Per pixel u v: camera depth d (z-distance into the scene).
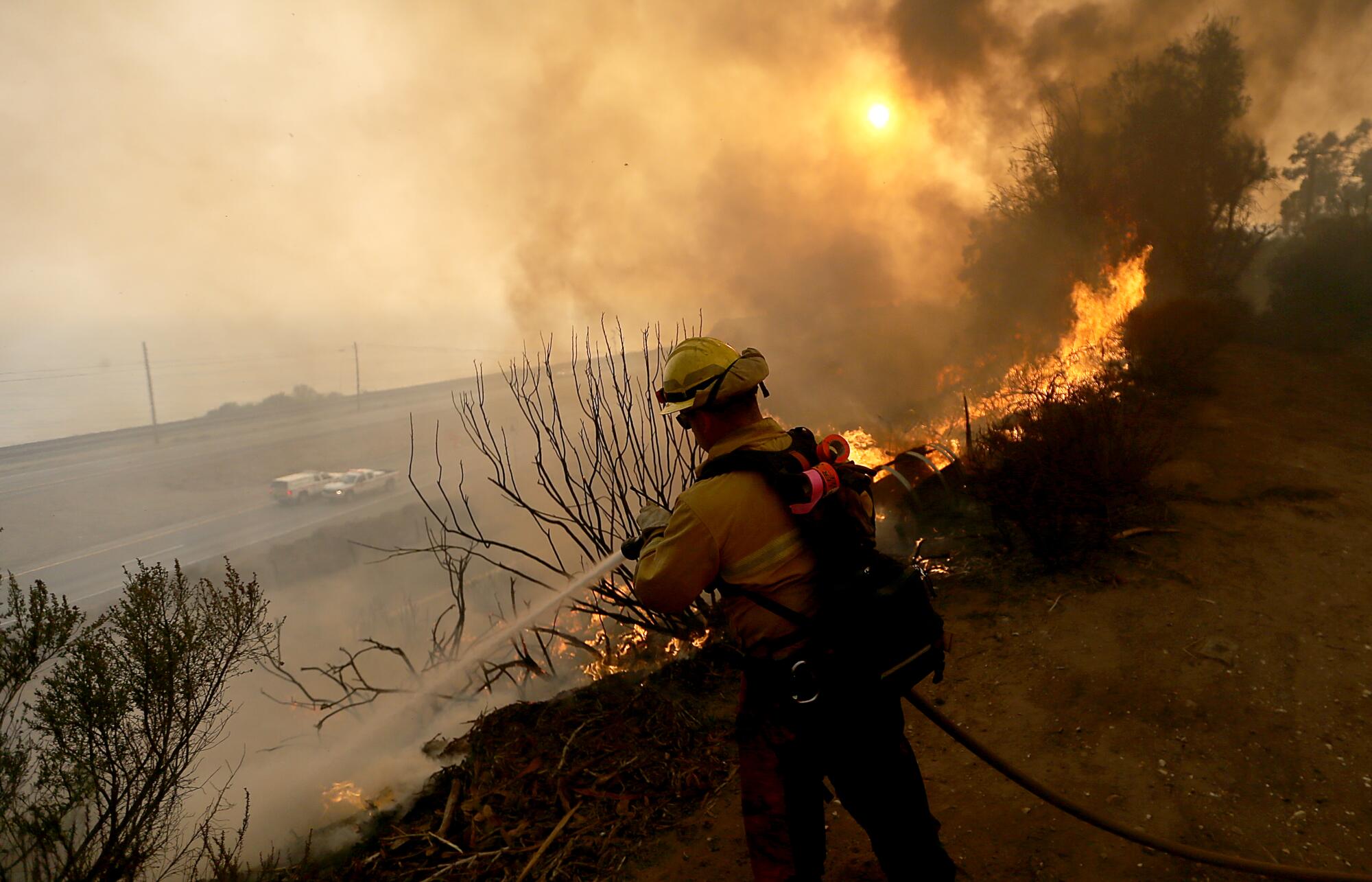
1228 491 6.03
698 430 2.09
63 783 2.50
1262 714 3.24
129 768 2.69
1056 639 4.03
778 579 1.91
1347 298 15.01
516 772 3.30
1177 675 3.57
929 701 3.71
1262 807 2.75
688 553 1.88
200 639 2.79
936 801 2.99
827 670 1.85
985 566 5.04
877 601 1.85
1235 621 3.99
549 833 2.98
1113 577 4.59
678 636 4.45
